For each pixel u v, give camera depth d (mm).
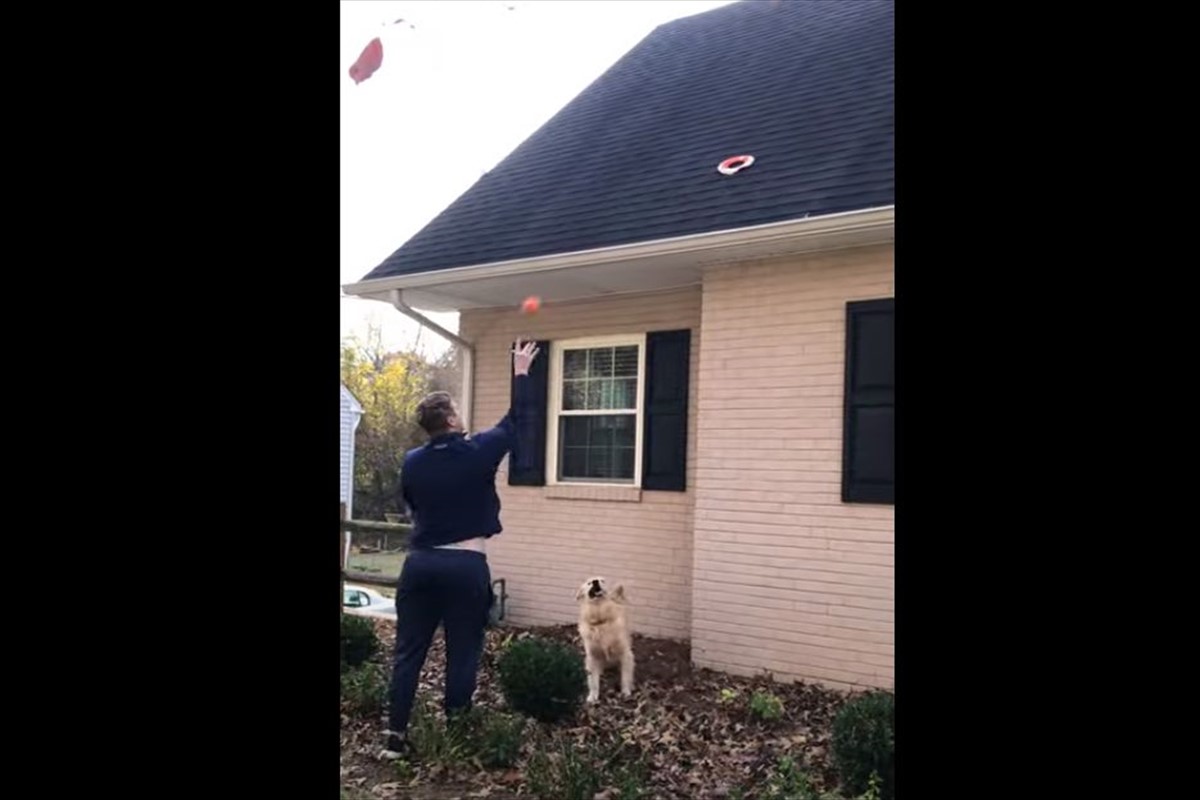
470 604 4234
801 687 5852
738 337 6359
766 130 7129
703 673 6223
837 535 5898
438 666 6223
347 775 3971
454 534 4219
